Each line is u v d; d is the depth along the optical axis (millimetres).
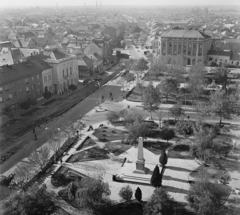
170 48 183500
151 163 67625
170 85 111625
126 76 140000
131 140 74812
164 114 99062
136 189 56781
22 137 82500
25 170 60500
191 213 50938
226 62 175000
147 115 98500
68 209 52531
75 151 74062
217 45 196625
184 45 179375
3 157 70938
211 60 179750
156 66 148000
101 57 176625
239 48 179875
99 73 164000
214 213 46719
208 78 135875
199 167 65750
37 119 96125
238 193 56000
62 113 101750
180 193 56812
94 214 51031
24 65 110438
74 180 61250
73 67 136500
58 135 82125
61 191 57562
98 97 120750
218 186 49344
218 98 90625
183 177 62156
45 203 49219
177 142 77625
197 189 48969
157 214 45969
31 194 48938
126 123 83188
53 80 124500
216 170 63812
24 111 103562
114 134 83688
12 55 129625
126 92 127062
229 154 71188
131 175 62438
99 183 50312
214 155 66188
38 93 115188
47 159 68000
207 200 46125
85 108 107438
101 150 74188
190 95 115250
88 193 49031
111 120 89438
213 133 74812
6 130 87250
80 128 87000
